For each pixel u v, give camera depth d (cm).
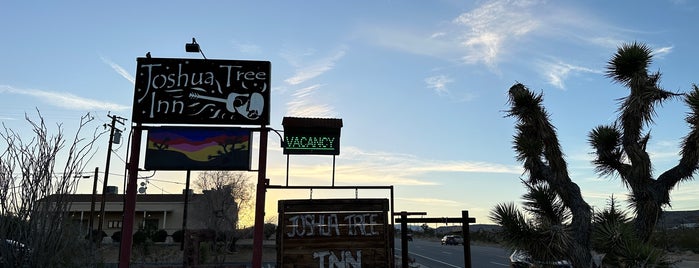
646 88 596
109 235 4862
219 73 1034
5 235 655
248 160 989
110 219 5078
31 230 666
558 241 573
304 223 965
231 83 1029
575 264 575
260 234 961
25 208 668
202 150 991
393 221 1130
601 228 580
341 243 958
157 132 997
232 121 1010
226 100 1019
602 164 648
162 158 984
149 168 978
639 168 588
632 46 620
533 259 606
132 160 981
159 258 2706
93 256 838
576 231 593
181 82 1025
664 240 592
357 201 984
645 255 530
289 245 952
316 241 956
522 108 636
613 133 639
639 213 593
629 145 603
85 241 837
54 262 692
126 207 962
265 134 1011
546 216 614
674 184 584
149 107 1009
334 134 1173
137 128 998
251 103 1018
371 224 972
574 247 576
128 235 949
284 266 940
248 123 1013
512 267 1177
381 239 965
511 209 614
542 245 580
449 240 5866
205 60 1038
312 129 1174
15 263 653
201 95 1020
